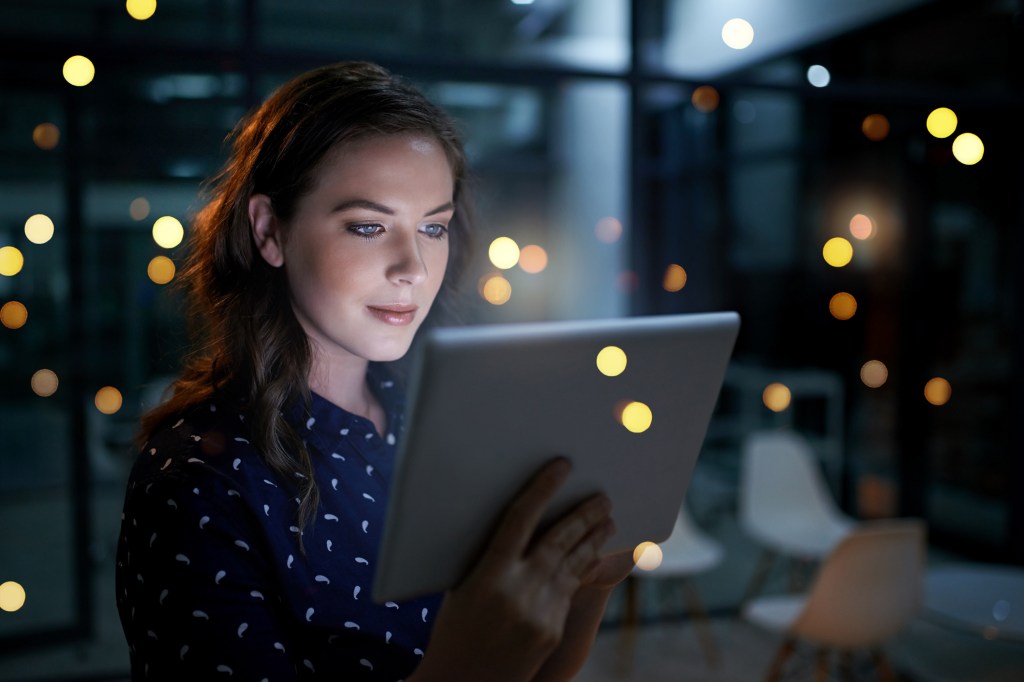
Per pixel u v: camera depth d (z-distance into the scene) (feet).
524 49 14.48
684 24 12.50
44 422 16.38
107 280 13.97
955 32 13.97
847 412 16.63
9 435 16.19
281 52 10.56
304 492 2.50
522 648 1.92
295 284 2.55
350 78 2.57
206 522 2.29
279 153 2.50
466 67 11.23
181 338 3.22
